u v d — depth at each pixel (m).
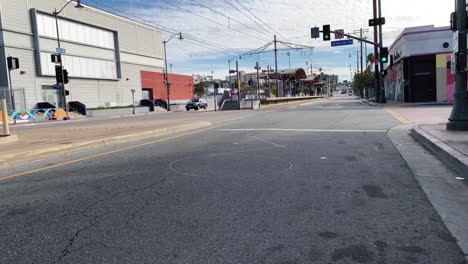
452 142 8.91
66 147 10.37
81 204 5.47
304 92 95.38
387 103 37.50
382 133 12.93
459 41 10.56
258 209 5.14
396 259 3.66
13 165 8.65
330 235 4.25
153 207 5.29
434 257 3.69
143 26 63.72
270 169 7.52
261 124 17.59
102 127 18.72
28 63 42.06
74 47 48.72
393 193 5.77
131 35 60.44
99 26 53.00
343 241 4.09
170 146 10.97
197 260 3.71
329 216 4.83
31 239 4.26
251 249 3.93
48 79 44.53
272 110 32.94
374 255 3.76
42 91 43.84
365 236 4.20
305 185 6.29
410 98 35.72
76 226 4.62
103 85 54.28
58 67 38.62
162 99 68.44
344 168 7.50
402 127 14.59
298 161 8.28
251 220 4.73
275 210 5.09
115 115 47.28
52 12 44.28
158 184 6.50
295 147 10.21
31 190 6.31
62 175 7.39
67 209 5.26
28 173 7.67
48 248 4.02
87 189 6.28
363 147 10.02
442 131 10.97
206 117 25.81
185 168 7.75
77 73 49.31
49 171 7.82
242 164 8.05
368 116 20.61
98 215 4.99
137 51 62.06
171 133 14.63
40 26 43.53
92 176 7.24
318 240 4.12
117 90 57.19
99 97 53.47
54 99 45.62
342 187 6.13
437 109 24.61
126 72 59.16
